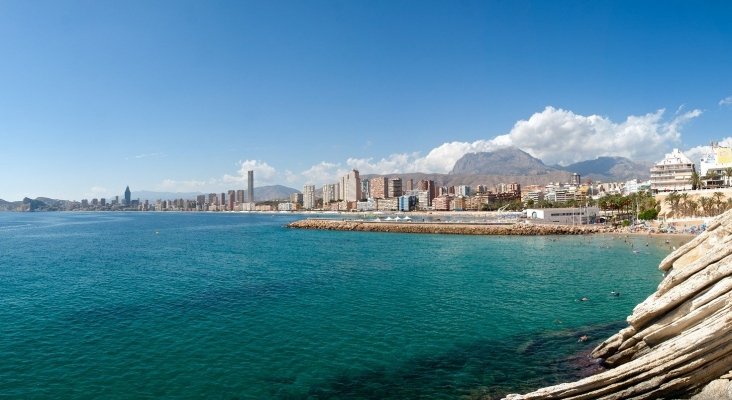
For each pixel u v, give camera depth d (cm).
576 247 10388
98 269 7406
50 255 9700
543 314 4250
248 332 3722
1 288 5684
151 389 2638
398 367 2988
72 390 2616
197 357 3153
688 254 2780
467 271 6944
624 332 2758
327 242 12688
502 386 2678
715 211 14612
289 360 3106
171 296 5119
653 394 2198
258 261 8369
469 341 3491
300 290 5453
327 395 2594
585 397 2248
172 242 13062
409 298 4962
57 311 4431
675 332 2405
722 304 2197
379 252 9888
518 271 6912
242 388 2669
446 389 2656
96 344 3419
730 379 2139
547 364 2997
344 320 4072
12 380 2744
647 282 5872
